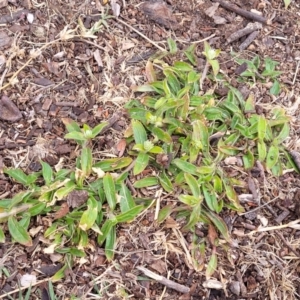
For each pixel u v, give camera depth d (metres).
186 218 0.34
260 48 0.42
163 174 0.35
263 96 0.40
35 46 0.39
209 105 0.37
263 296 0.33
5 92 0.38
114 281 0.33
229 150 0.36
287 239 0.35
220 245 0.34
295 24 0.44
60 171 0.34
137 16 0.42
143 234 0.34
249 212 0.35
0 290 0.32
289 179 0.37
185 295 0.33
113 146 0.36
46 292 0.32
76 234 0.33
